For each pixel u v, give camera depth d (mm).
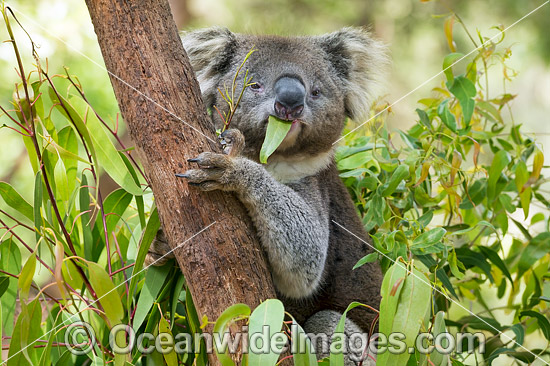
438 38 20062
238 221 5266
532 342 10984
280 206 5926
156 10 5301
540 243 8117
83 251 6363
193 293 5152
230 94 7062
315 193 7008
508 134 8586
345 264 7387
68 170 6508
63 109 5754
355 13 20391
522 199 8023
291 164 7176
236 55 7258
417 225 6941
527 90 21984
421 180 7258
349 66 7965
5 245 6250
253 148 7090
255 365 4566
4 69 13594
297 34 8859
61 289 4922
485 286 12500
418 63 20031
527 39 19031
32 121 5559
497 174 7859
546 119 21672
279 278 6312
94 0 5285
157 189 5188
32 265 5129
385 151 7883
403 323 4867
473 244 8391
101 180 13211
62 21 13930
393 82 19328
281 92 6691
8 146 14328
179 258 5172
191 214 5113
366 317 7457
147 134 5168
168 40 5297
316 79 7246
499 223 8344
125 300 6160
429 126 7883
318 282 6625
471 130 8398
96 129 5941
